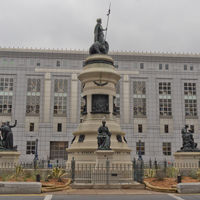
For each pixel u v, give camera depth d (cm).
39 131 7625
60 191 1914
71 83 7862
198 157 2997
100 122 2738
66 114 7725
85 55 7975
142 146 7800
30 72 7881
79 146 2652
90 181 2255
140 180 2172
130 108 7888
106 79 2889
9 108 7725
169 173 2573
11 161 2630
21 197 1630
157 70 8150
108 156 2219
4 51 7881
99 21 3145
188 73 8225
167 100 8088
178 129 7962
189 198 1655
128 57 8081
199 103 8131
